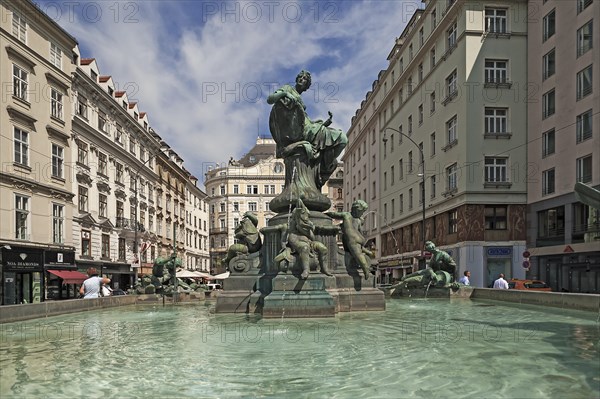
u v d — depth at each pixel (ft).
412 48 140.56
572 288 91.30
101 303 39.34
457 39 107.96
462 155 104.58
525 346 17.48
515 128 104.32
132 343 19.61
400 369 14.19
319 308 25.95
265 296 27.50
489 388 12.15
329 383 12.84
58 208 100.63
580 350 16.62
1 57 83.76
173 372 14.24
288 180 33.19
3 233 83.05
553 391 11.78
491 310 31.94
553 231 97.04
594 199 19.07
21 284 87.86
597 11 85.40
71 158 106.73
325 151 33.86
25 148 90.48
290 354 16.44
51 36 99.71
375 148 180.34
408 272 140.26
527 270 101.30
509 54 105.29
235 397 11.76
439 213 117.29
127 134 143.95
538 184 100.58
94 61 127.24
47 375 14.10
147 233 157.69
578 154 90.02
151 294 46.85
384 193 168.04
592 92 86.69
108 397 11.91
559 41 95.61
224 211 298.15
